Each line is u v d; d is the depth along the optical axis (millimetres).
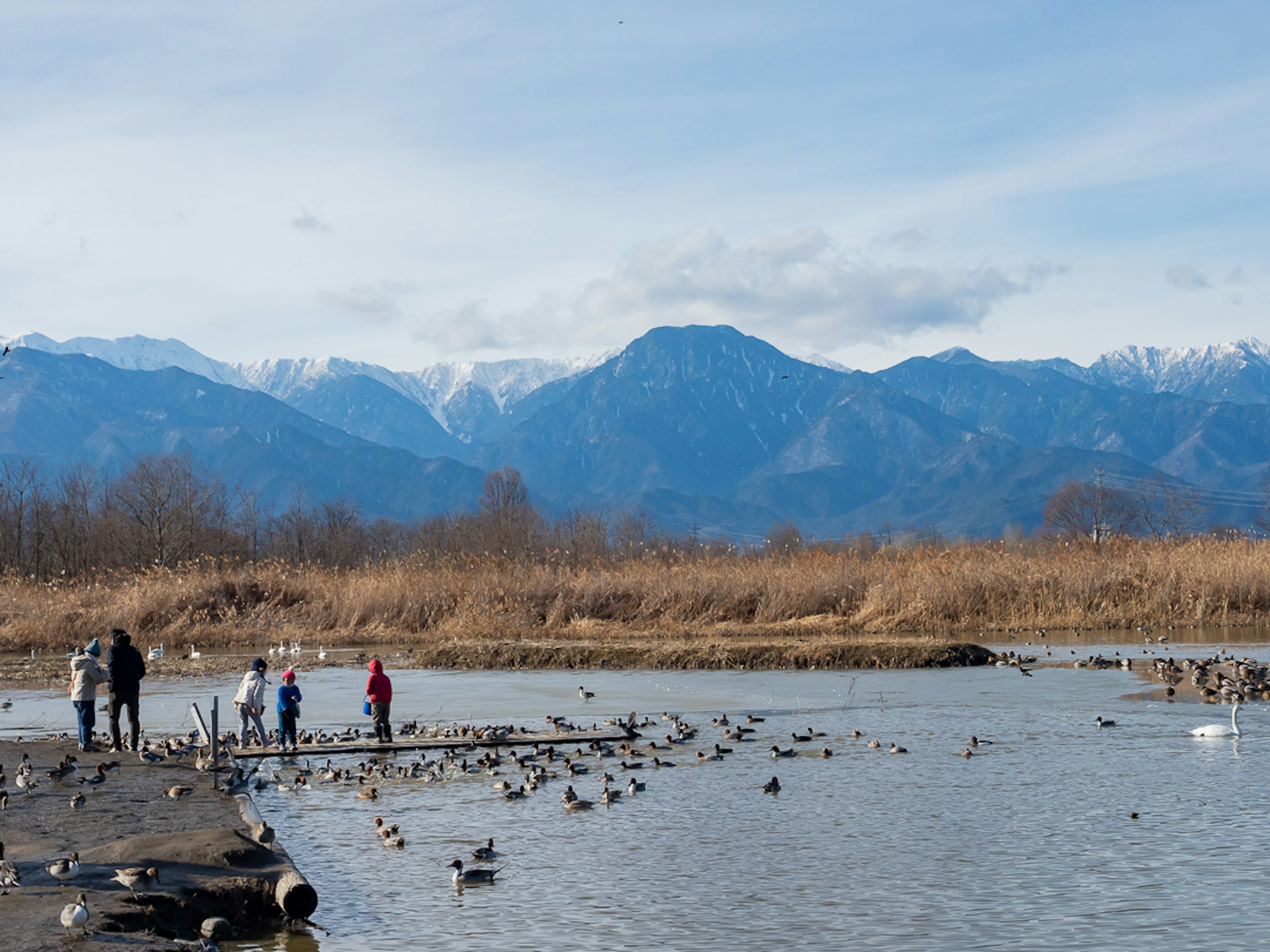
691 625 49719
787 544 61281
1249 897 13289
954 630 47656
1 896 12359
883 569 52938
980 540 59250
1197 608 48781
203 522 103562
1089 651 39812
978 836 16172
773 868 14906
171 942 11164
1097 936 12172
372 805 19078
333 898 13875
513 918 13047
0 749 24031
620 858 15500
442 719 29406
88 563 89375
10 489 97250
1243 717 25969
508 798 19469
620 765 22172
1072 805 17859
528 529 93875
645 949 12008
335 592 55875
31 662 44750
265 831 14945
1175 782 19281
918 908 13203
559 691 34469
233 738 26281
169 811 17047
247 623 53406
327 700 33812
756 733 25641
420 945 12180
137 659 23625
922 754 22453
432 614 52906
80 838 15141
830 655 38688
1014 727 25375
